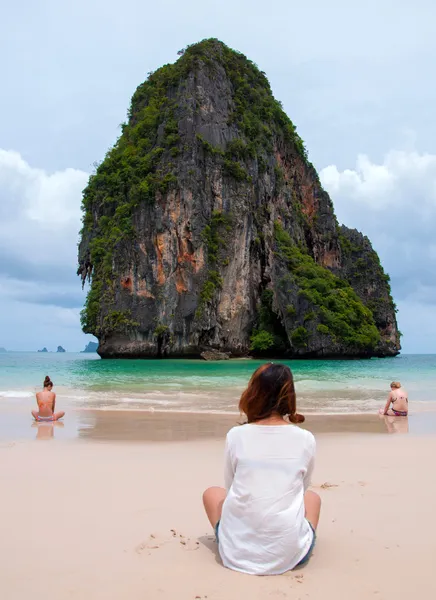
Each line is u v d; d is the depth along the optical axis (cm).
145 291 5747
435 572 355
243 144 6388
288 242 6856
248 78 7588
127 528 448
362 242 8331
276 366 402
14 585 333
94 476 653
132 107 7400
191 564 366
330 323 5859
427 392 2083
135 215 5900
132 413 1400
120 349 5750
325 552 391
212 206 6006
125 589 327
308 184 8119
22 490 581
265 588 328
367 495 564
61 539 420
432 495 564
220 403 1633
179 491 578
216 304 5747
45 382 1260
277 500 359
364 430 1127
